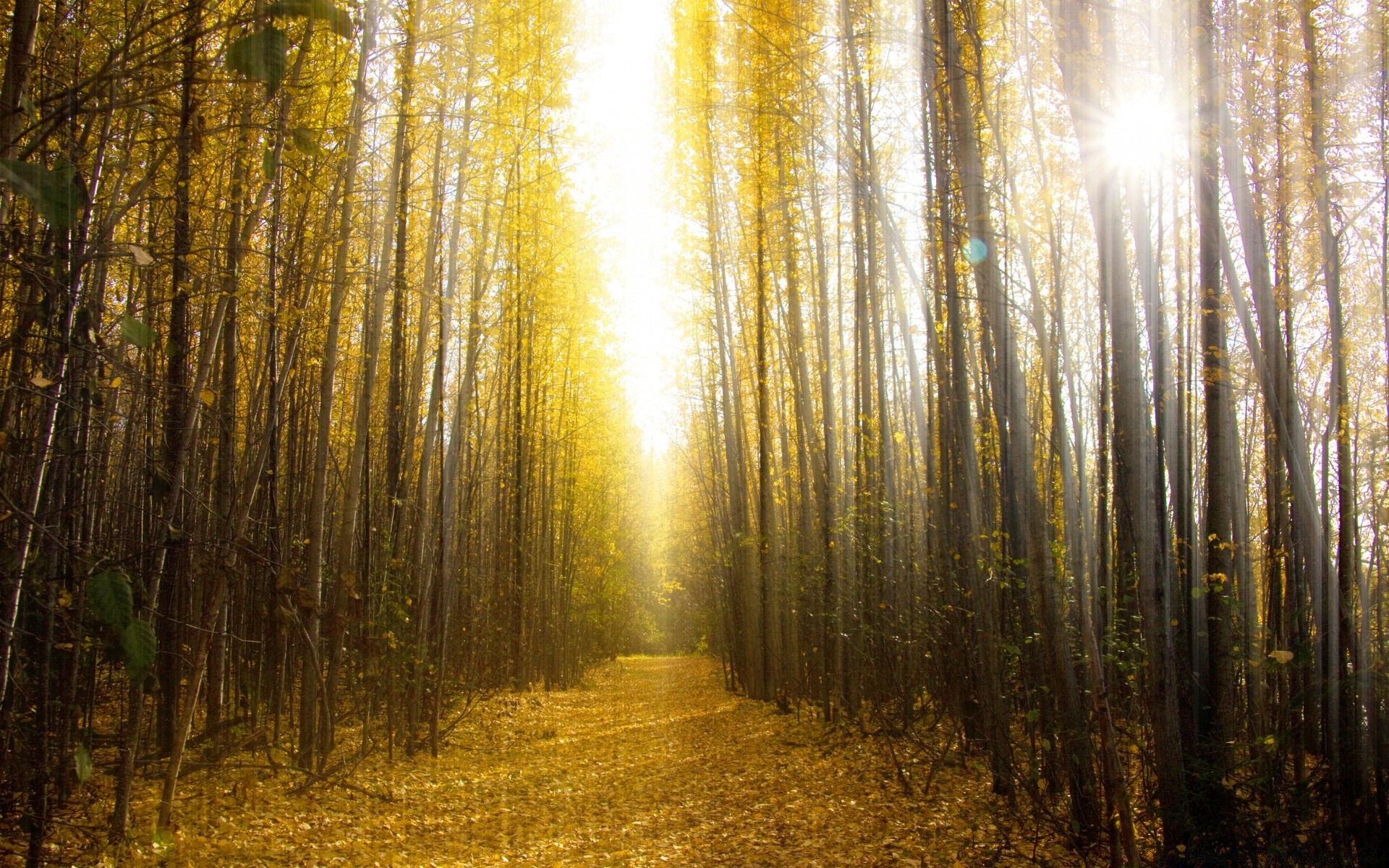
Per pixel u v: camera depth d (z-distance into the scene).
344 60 7.27
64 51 4.15
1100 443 7.52
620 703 21.47
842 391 15.94
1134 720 6.20
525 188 13.80
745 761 11.29
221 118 5.23
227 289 6.03
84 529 6.05
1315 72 6.43
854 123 11.56
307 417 11.91
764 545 16.39
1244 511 6.84
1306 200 6.59
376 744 10.14
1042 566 6.15
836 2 10.90
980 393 8.27
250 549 5.64
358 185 9.21
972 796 7.99
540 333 18.55
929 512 9.45
